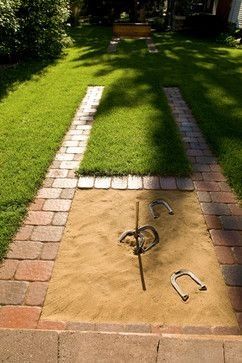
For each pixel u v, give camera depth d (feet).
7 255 10.07
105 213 11.96
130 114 20.24
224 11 58.08
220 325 8.13
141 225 11.38
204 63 34.65
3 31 29.58
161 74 29.76
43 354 6.79
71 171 14.58
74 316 8.33
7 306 8.54
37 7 33.42
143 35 52.54
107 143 16.56
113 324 8.13
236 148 16.26
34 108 21.68
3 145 16.43
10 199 12.25
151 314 8.38
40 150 15.94
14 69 31.65
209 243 10.67
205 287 9.09
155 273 9.52
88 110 21.66
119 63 33.86
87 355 6.75
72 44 44.52
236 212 12.09
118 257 10.06
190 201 12.67
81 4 69.46
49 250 10.30
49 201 12.58
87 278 9.36
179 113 21.45
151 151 15.75
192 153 16.34
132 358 6.68
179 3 68.80
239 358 6.66
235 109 21.48
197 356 6.69
